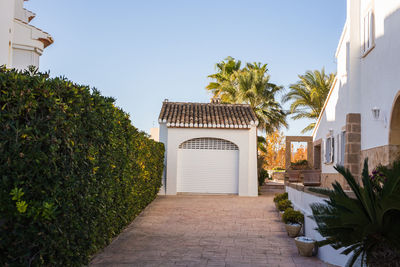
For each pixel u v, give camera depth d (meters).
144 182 13.44
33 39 11.12
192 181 21.05
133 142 10.76
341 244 5.62
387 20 9.67
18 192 4.10
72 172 5.20
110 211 7.95
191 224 11.81
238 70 33.25
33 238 4.37
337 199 5.51
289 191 14.24
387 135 9.56
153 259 7.79
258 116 26.62
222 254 8.32
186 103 23.66
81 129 5.71
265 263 7.68
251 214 13.88
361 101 11.94
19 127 4.25
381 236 5.32
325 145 15.92
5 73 4.33
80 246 5.90
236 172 21.09
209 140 21.25
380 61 10.20
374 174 6.19
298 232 10.05
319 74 31.98
